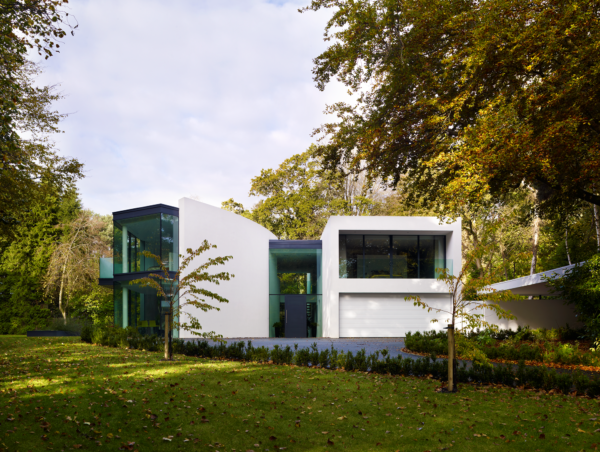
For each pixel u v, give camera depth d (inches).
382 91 459.5
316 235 1310.3
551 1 346.3
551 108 350.0
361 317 815.7
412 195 613.3
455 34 412.2
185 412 228.8
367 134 465.4
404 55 433.4
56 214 1189.1
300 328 835.4
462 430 209.5
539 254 1155.3
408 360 358.9
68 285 1077.1
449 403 260.7
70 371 328.2
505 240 1079.6
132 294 723.4
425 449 185.6
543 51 333.7
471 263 312.0
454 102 397.7
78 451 169.8
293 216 1298.0
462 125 472.1
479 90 406.9
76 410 219.0
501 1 343.9
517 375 315.9
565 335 654.5
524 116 372.5
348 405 254.8
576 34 325.4
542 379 307.1
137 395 255.8
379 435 204.5
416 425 218.4
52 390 259.0
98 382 287.1
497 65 380.2
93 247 1159.6
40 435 182.4
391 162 533.6
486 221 876.6
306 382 315.9
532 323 751.1
